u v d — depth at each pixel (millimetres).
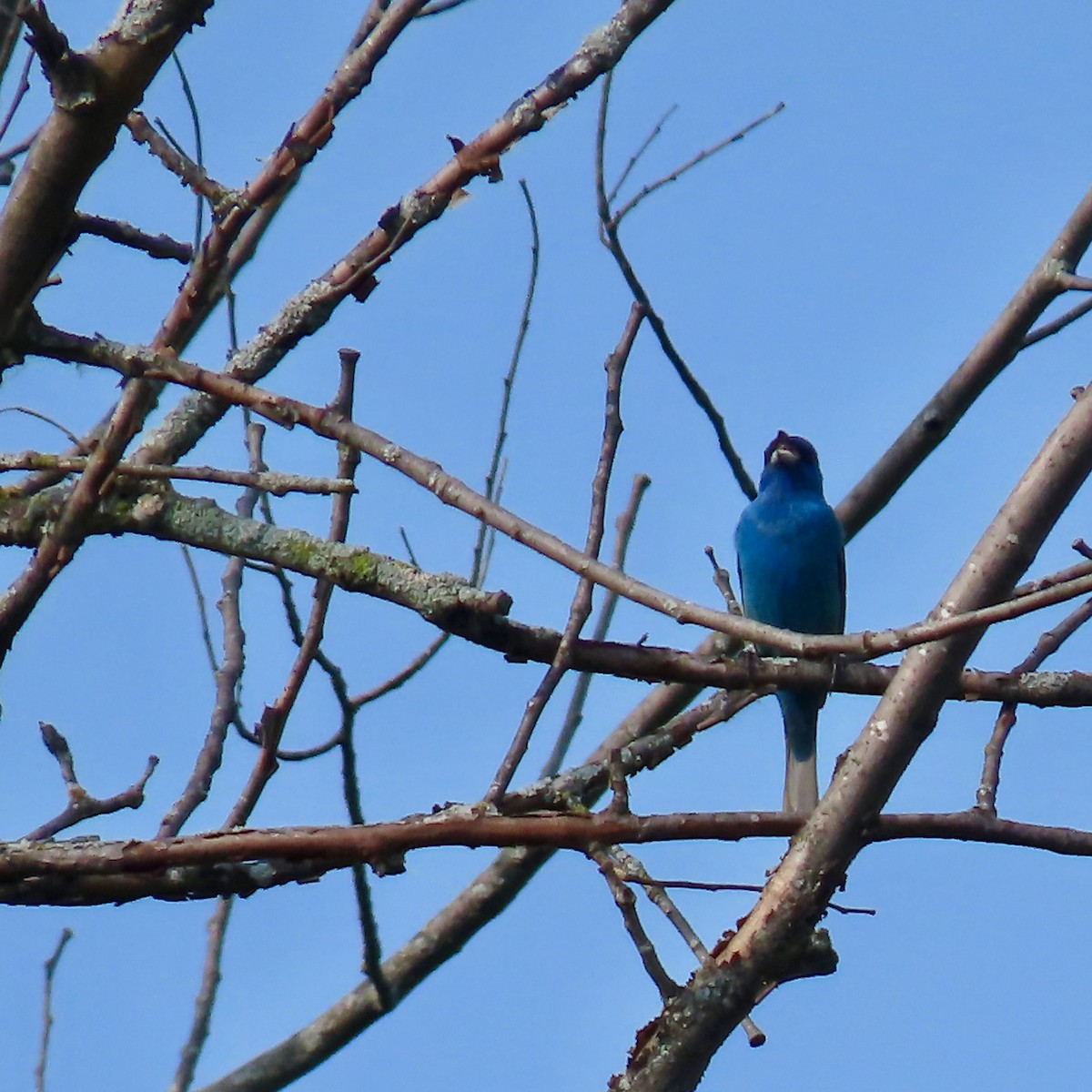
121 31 6664
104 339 7078
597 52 7820
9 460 7113
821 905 7738
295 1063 11164
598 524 7332
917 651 8086
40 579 7633
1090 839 7723
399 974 11406
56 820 8719
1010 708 8336
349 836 6559
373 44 7574
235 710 10062
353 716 9164
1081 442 8188
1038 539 8234
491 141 8016
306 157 7516
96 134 6781
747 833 6918
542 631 7676
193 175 7586
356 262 8492
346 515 8117
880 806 7828
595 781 7641
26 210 6918
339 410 7207
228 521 7918
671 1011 7480
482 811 6730
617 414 7570
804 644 5621
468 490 6293
